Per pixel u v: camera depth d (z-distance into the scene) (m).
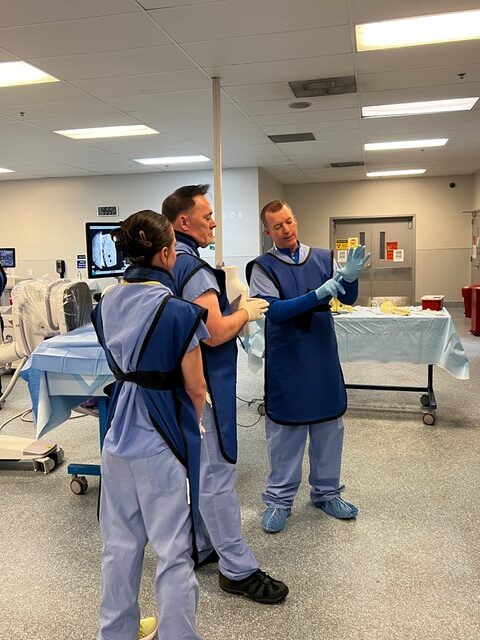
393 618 1.87
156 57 3.59
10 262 8.81
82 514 2.68
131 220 1.44
